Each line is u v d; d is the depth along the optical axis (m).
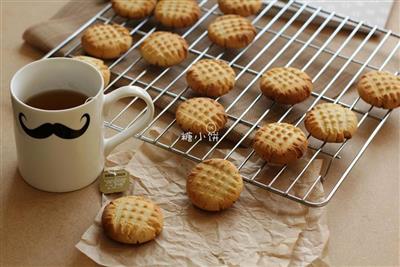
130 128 0.87
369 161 0.92
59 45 1.02
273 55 1.05
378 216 0.86
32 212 0.84
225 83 0.96
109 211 0.82
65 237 0.82
